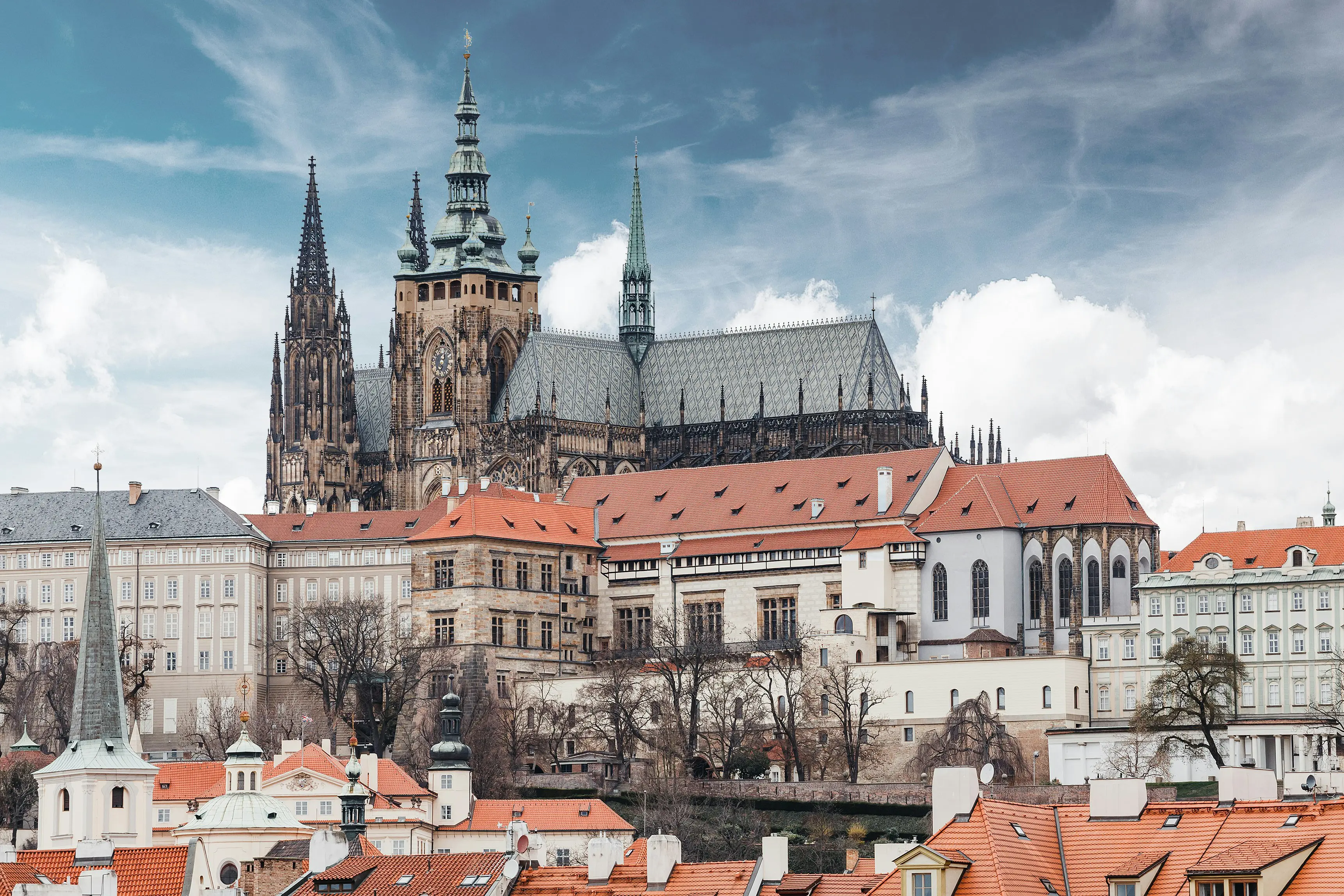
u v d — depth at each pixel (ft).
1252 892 579.48
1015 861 601.21
